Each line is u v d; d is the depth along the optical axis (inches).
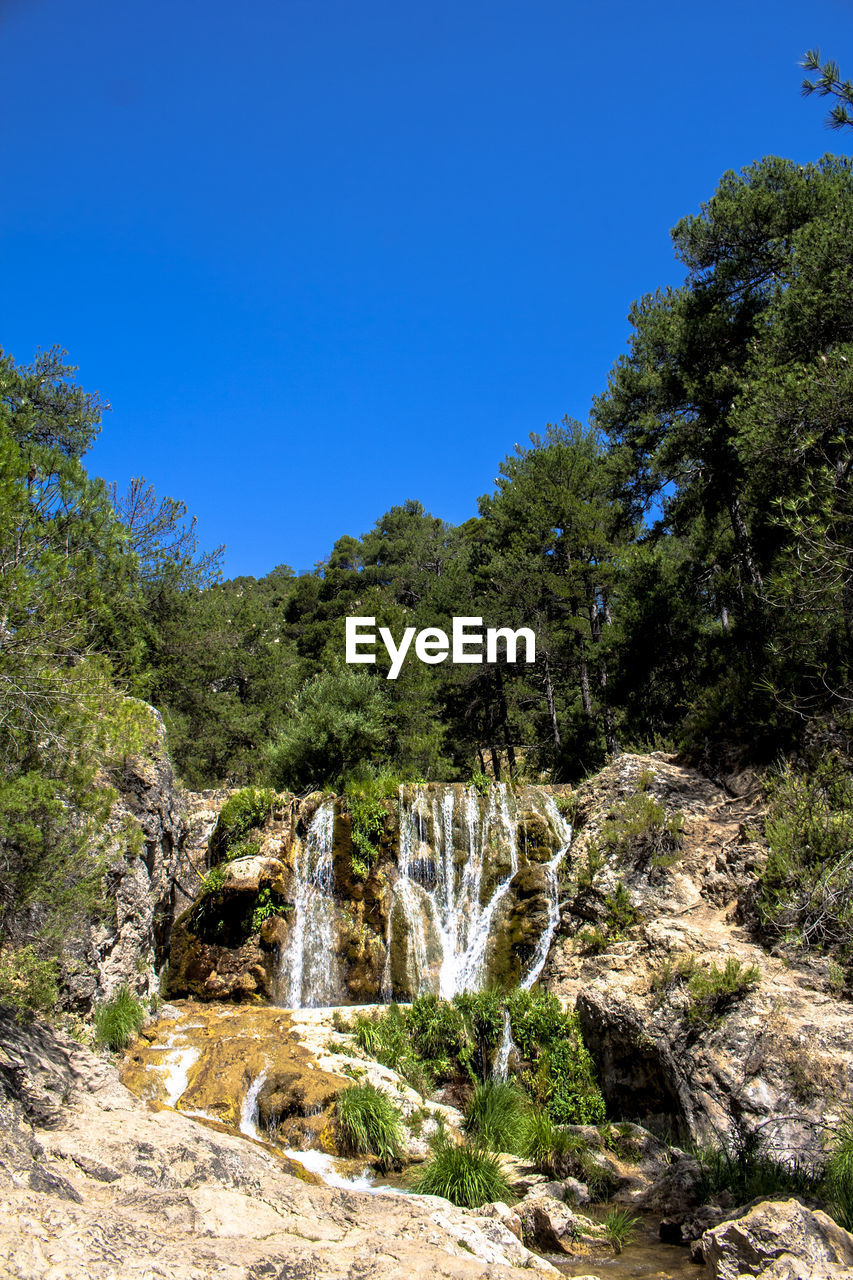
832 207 673.6
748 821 517.7
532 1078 460.8
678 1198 323.9
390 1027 520.1
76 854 336.5
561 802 690.8
